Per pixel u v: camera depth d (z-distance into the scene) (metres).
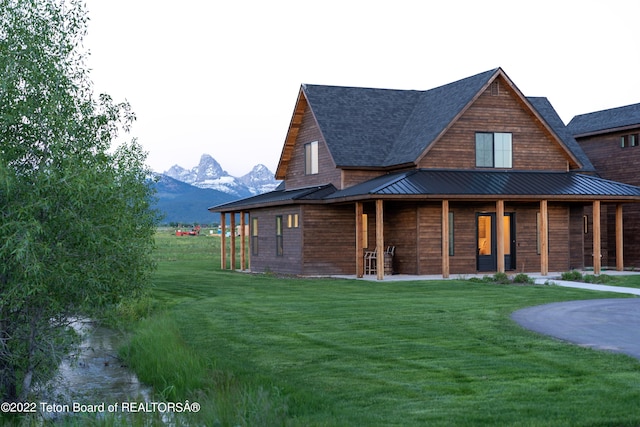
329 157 30.17
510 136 29.53
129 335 15.36
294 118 32.81
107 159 10.27
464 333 13.37
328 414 8.30
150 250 11.50
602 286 22.88
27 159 9.88
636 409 8.06
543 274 26.97
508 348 11.82
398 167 28.78
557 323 14.49
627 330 13.55
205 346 12.84
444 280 25.08
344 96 32.47
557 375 9.82
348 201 26.59
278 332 13.99
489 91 29.27
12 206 9.06
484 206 28.83
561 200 27.11
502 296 19.77
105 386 11.53
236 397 9.01
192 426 8.55
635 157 32.91
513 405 8.38
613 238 34.41
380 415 8.21
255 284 24.75
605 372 9.91
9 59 9.73
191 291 22.67
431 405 8.55
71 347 11.44
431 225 27.94
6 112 9.63
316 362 11.14
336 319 15.48
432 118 29.84
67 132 9.95
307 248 28.56
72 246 9.63
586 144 35.81
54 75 9.94
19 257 8.46
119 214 9.94
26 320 10.02
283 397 9.05
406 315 15.90
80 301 9.91
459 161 28.67
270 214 31.52
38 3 10.15
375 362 11.00
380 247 25.19
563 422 7.62
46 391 10.95
